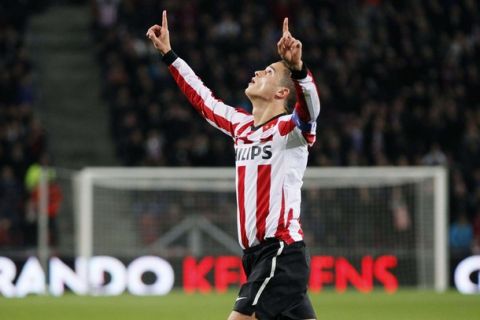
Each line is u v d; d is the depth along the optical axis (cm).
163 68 7756
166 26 2442
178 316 4444
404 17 8338
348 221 6475
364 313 4616
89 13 8862
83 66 8475
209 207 6550
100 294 5919
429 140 7519
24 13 8512
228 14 8144
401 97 7681
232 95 7488
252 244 2198
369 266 6406
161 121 7450
